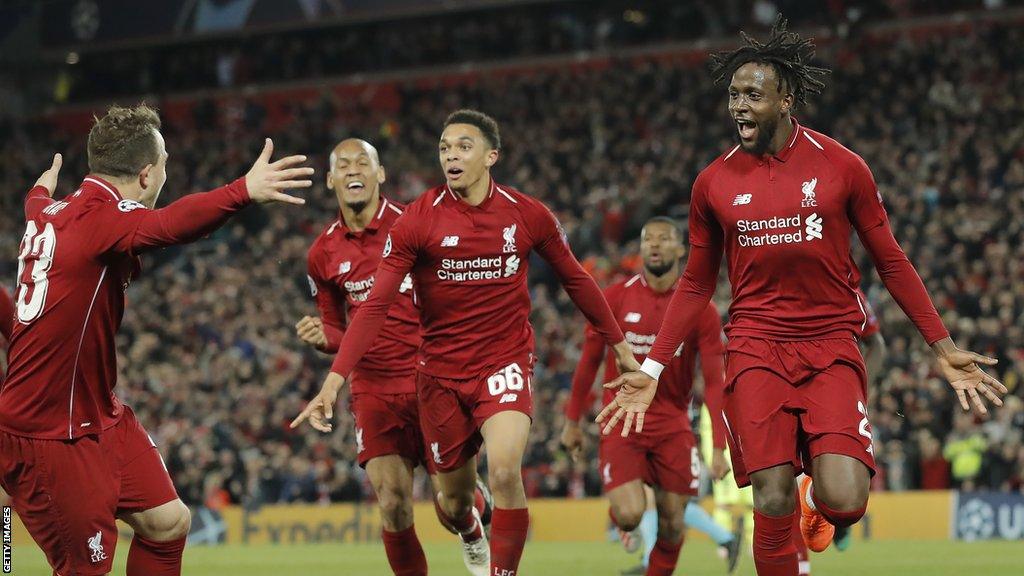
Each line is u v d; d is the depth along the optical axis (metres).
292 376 22.44
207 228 5.43
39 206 5.89
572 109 31.89
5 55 39.22
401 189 31.20
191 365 23.92
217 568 13.73
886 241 6.15
